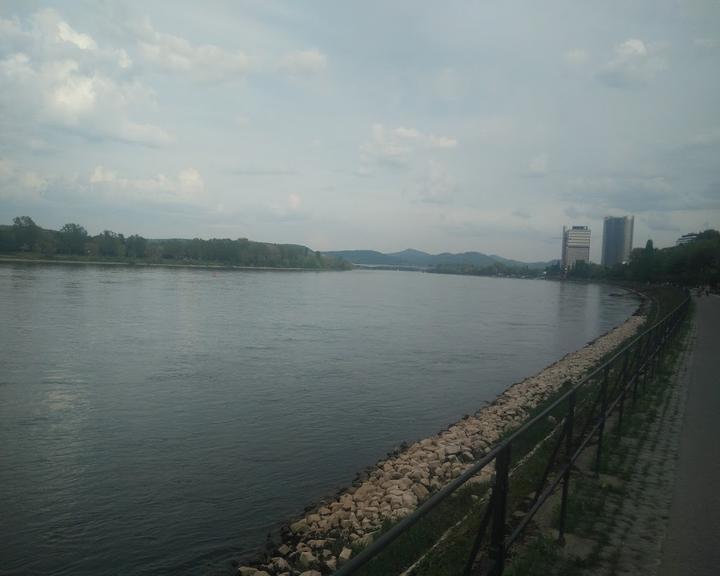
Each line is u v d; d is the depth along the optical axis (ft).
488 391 74.69
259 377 78.23
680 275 298.35
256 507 36.83
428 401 67.77
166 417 57.47
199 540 32.58
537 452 27.12
